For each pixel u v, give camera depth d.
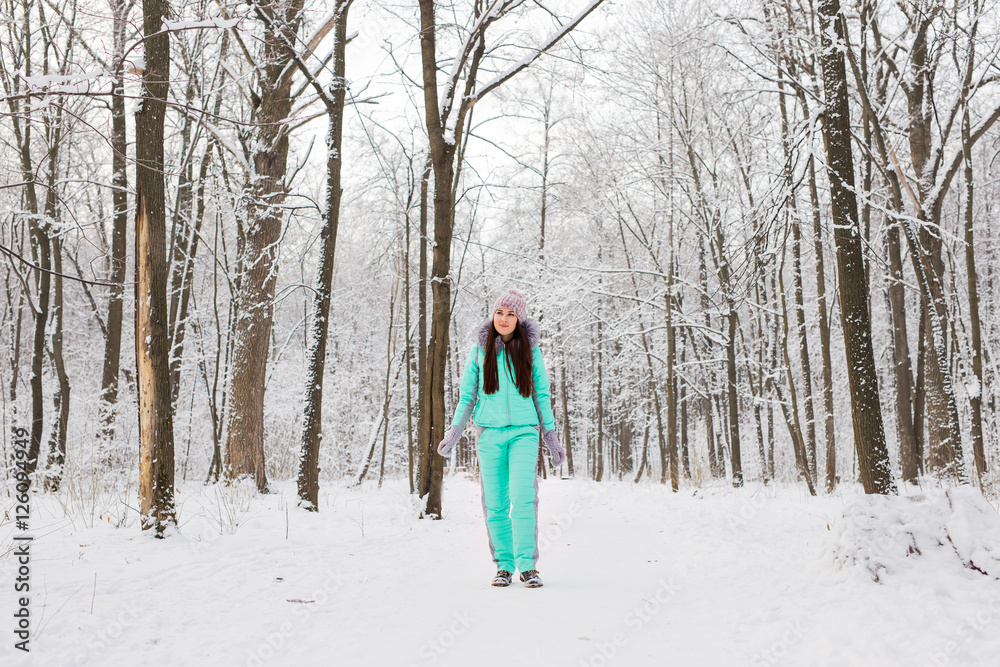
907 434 13.09
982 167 20.09
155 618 3.04
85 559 4.45
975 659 2.23
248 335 11.07
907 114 14.02
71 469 8.50
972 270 12.66
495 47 11.09
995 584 3.20
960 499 3.69
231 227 18.22
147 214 5.38
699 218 17.17
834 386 22.38
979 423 12.17
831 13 6.54
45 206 12.25
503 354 4.21
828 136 6.52
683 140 16.30
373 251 19.88
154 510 5.32
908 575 3.40
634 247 22.45
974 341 12.52
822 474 20.09
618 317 21.47
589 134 18.73
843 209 6.39
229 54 11.96
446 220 8.37
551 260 20.98
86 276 17.09
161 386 5.41
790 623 2.79
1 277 19.52
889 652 2.33
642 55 15.95
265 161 11.26
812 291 21.73
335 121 8.42
